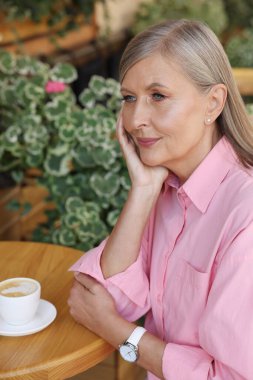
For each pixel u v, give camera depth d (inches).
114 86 128.7
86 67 219.6
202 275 60.6
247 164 63.6
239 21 336.8
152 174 67.1
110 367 93.7
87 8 213.0
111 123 119.9
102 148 117.1
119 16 273.0
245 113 64.1
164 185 68.9
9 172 144.9
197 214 63.7
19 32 178.1
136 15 288.5
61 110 123.4
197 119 61.1
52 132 125.4
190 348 61.6
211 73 60.4
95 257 66.8
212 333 57.1
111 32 250.2
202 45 60.0
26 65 139.6
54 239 117.6
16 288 63.7
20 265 78.2
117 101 128.1
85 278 65.8
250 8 338.0
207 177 63.1
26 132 122.4
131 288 66.5
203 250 61.9
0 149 124.6
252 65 199.0
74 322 65.4
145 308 67.9
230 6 334.6
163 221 67.7
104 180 117.0
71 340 62.1
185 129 60.6
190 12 289.7
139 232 66.6
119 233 66.3
